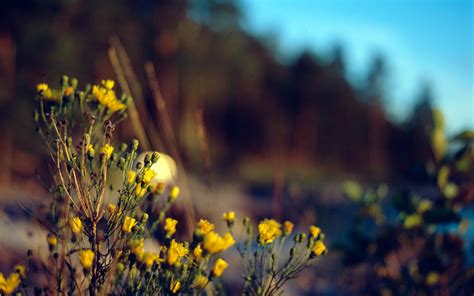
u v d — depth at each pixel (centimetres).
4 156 1430
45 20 1903
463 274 272
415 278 277
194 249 161
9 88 1691
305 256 177
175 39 2627
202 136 274
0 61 1725
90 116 170
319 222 403
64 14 1984
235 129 3981
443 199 275
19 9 1861
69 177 159
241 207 1004
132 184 161
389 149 5000
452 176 275
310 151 4709
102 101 177
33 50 1803
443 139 277
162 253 160
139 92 241
